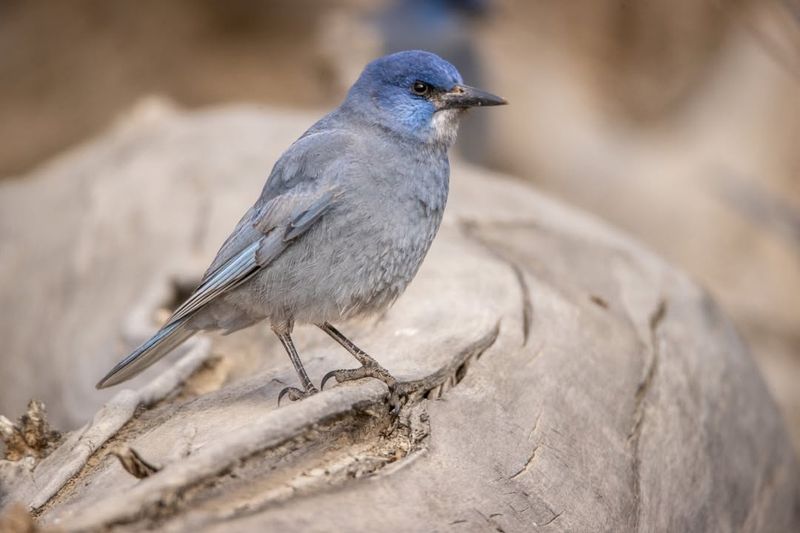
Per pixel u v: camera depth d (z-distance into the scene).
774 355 19.20
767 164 22.12
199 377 9.92
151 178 14.80
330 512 6.73
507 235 12.17
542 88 23.20
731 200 20.91
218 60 30.92
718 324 11.76
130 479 7.39
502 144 22.55
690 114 23.42
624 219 22.25
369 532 6.68
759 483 10.53
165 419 8.47
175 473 6.48
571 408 8.84
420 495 7.24
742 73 22.94
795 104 22.27
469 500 7.40
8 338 13.85
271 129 15.91
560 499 7.89
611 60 24.03
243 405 8.45
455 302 9.81
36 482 8.01
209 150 15.21
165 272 12.47
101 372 11.68
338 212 8.76
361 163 8.85
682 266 21.38
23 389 13.05
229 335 10.77
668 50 23.81
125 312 12.19
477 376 8.74
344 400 7.53
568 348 9.51
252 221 9.01
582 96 23.58
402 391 8.16
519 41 23.66
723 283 20.73
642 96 23.83
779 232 20.64
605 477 8.38
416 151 9.10
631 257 12.25
